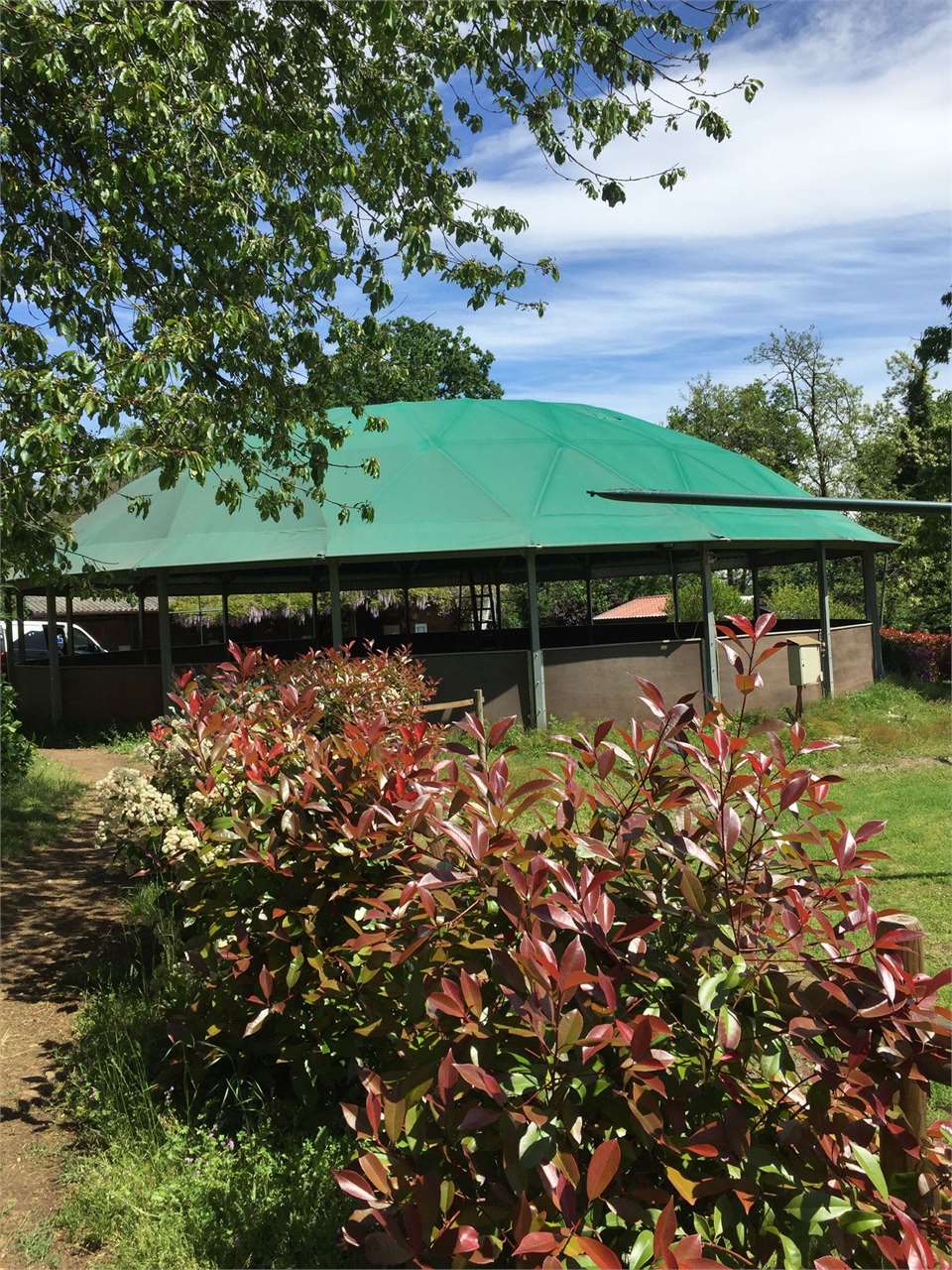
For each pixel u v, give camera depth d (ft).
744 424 141.18
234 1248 9.69
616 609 122.83
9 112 24.31
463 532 50.65
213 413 26.63
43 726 55.83
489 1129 6.72
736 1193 6.43
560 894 7.06
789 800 7.30
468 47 27.17
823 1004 6.70
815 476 135.54
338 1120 11.76
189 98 24.17
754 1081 7.11
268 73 27.27
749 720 42.32
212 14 25.77
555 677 50.26
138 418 22.84
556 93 28.17
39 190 24.35
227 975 12.56
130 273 26.50
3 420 20.70
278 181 27.68
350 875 11.41
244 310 24.94
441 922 7.85
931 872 23.85
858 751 43.29
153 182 23.16
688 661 51.49
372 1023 10.52
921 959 7.79
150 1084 12.70
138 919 19.66
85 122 22.59
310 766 12.68
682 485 57.16
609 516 52.47
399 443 59.31
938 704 55.62
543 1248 5.47
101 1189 10.66
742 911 7.20
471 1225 6.33
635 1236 6.78
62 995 16.65
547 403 67.77
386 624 86.94
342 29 27.17
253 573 72.13
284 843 12.31
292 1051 11.98
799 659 47.93
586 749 8.86
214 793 14.65
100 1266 9.68
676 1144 6.65
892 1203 5.93
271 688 25.00
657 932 7.88
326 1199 10.26
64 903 21.97
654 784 8.54
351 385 30.76
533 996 6.34
